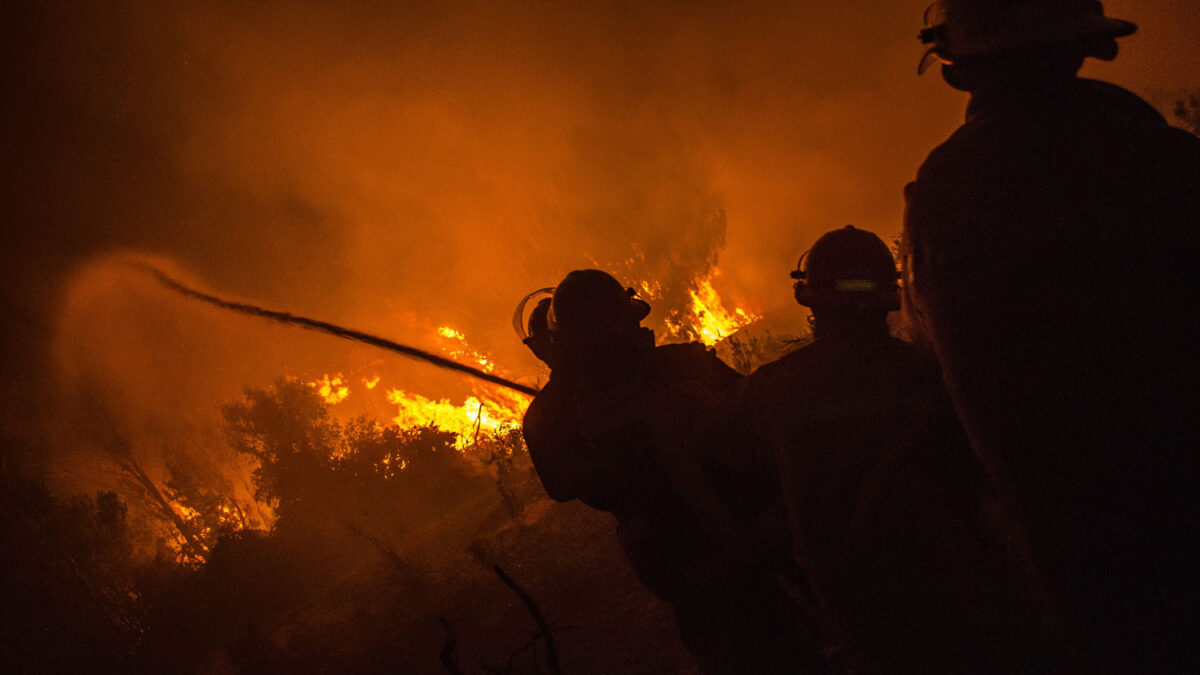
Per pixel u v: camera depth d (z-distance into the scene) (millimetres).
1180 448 1188
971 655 1721
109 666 9719
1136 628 1253
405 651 5738
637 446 2668
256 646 7344
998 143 1432
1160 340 1216
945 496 1769
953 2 1576
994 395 1351
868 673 1870
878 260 2006
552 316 2822
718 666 2727
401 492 10375
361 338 3281
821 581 1910
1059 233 1306
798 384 1957
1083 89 1479
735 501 2629
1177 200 1264
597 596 5199
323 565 10047
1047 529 1321
